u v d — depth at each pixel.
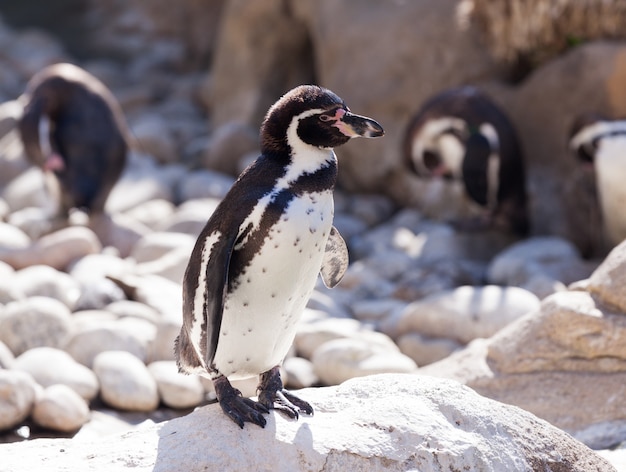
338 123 5.15
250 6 17.55
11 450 5.47
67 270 11.12
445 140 13.06
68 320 8.99
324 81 15.70
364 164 15.07
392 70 14.78
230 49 18.02
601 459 5.79
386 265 11.88
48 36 23.77
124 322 9.02
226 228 5.22
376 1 15.31
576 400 7.25
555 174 13.51
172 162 16.66
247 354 5.54
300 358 9.13
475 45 14.44
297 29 17.47
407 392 5.73
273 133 5.29
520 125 13.87
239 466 5.09
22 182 14.55
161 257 11.27
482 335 9.18
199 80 21.03
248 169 5.38
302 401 5.59
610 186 11.84
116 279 10.12
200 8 22.55
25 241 11.77
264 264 5.24
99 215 12.97
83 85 12.95
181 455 5.13
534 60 14.28
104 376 8.13
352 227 13.75
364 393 5.77
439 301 9.51
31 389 7.66
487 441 5.52
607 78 12.86
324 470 5.14
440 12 14.71
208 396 8.38
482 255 12.76
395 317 9.93
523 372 7.52
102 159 12.80
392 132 14.84
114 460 5.15
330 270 6.18
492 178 12.73
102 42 23.50
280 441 5.23
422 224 13.97
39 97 12.75
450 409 5.64
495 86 14.28
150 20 23.38
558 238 12.45
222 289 5.12
